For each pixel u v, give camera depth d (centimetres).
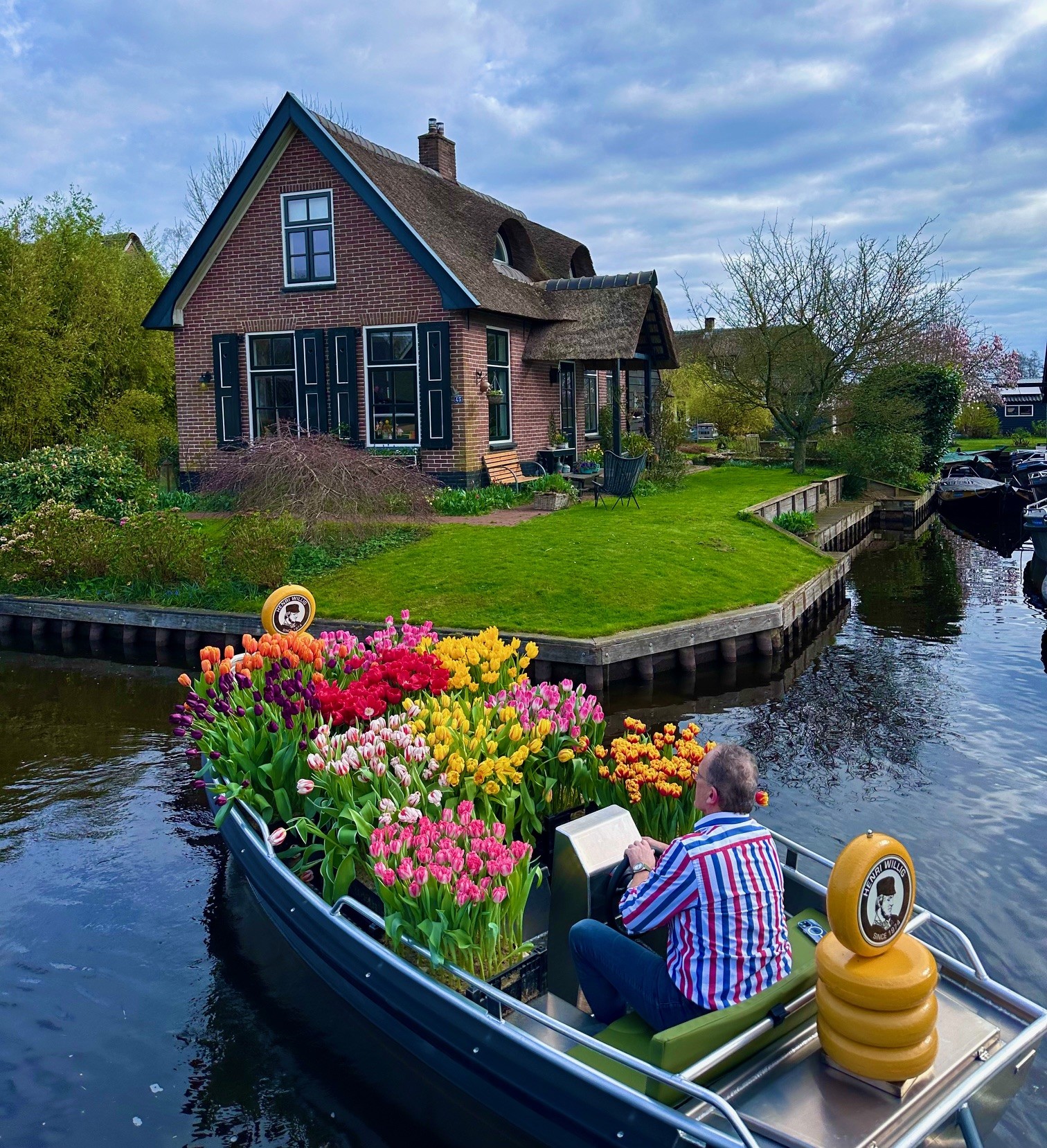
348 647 659
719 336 2780
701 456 3153
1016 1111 423
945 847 662
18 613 1330
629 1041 368
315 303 1828
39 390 2005
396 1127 428
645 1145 340
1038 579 1777
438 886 426
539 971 448
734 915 350
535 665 1055
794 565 1434
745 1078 342
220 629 1212
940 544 2361
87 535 1404
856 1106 329
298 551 1345
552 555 1311
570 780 564
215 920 600
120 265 2473
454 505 1688
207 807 768
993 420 5788
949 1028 369
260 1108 440
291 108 1755
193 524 1452
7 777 833
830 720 952
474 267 1833
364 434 1838
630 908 366
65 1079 459
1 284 2000
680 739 551
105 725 969
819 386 2530
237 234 1859
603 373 2627
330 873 498
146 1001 518
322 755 514
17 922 599
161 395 2466
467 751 509
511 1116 396
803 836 683
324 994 515
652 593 1191
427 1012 429
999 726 929
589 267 2625
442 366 1753
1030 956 531
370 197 1733
